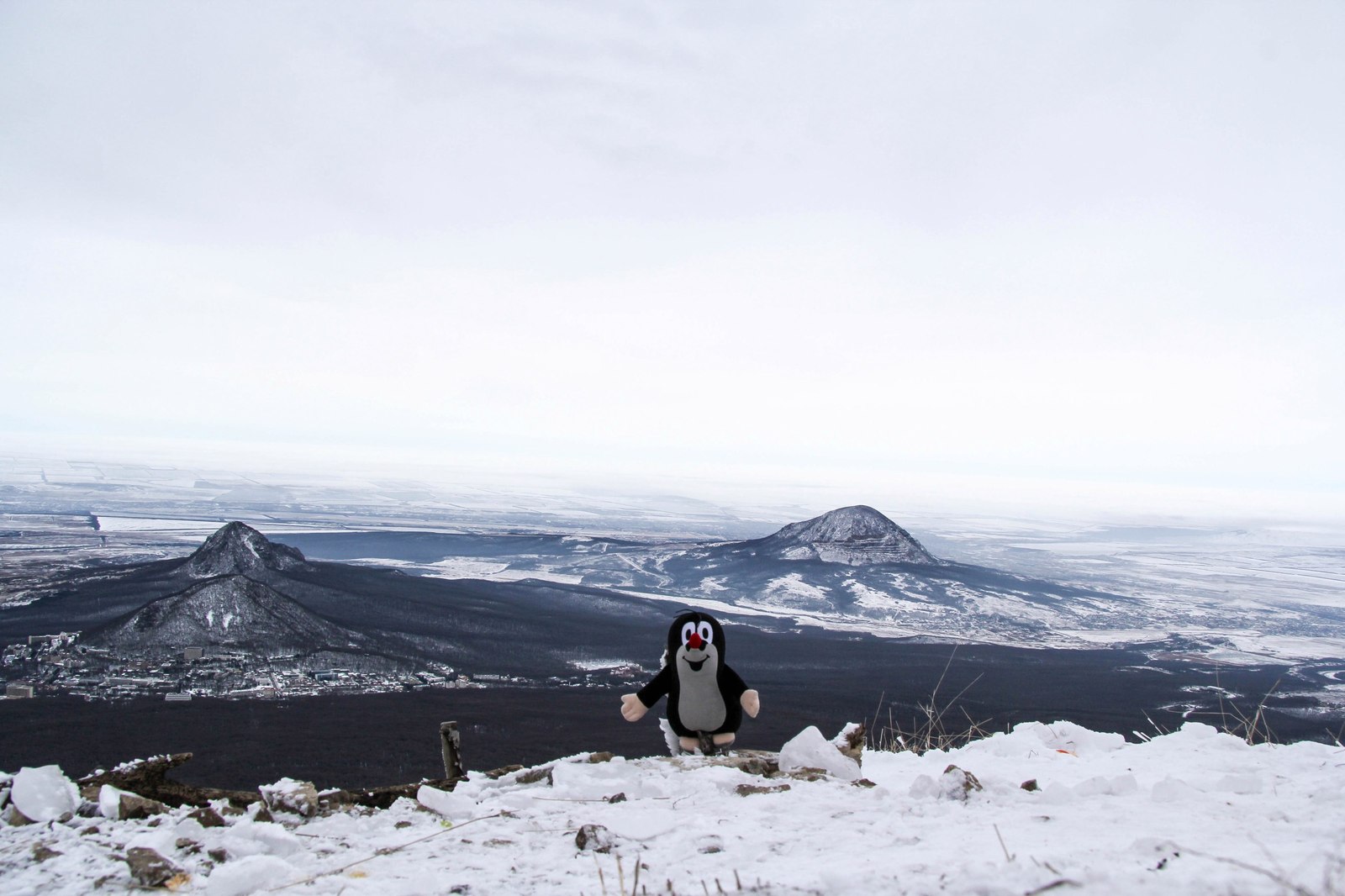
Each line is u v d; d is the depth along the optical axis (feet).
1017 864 10.59
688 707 24.27
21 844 13.58
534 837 14.61
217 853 13.48
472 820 15.66
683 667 24.44
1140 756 24.90
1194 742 26.09
